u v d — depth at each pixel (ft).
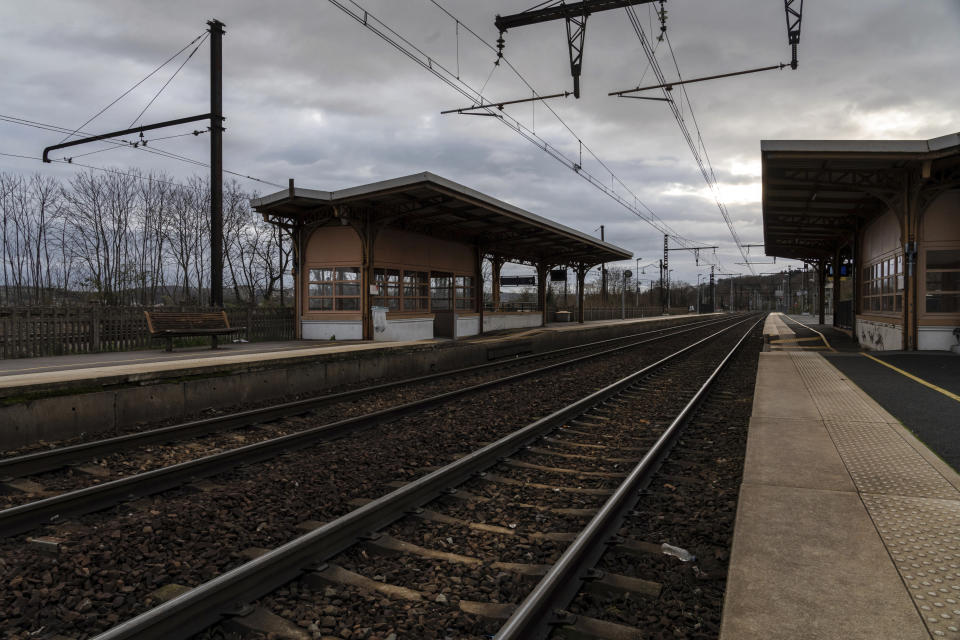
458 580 12.05
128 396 28.19
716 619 10.37
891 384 33.91
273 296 140.67
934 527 12.77
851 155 45.88
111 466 20.83
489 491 18.24
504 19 36.70
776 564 11.11
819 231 87.86
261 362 36.24
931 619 9.07
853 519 13.37
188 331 49.44
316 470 20.18
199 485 18.52
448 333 81.46
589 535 12.69
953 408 26.55
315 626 10.23
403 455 22.31
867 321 68.23
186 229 131.64
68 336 45.24
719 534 14.07
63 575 12.36
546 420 26.21
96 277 98.27
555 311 139.95
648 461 19.22
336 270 66.39
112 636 8.91
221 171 58.59
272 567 11.60
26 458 19.47
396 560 13.16
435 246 80.07
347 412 31.19
